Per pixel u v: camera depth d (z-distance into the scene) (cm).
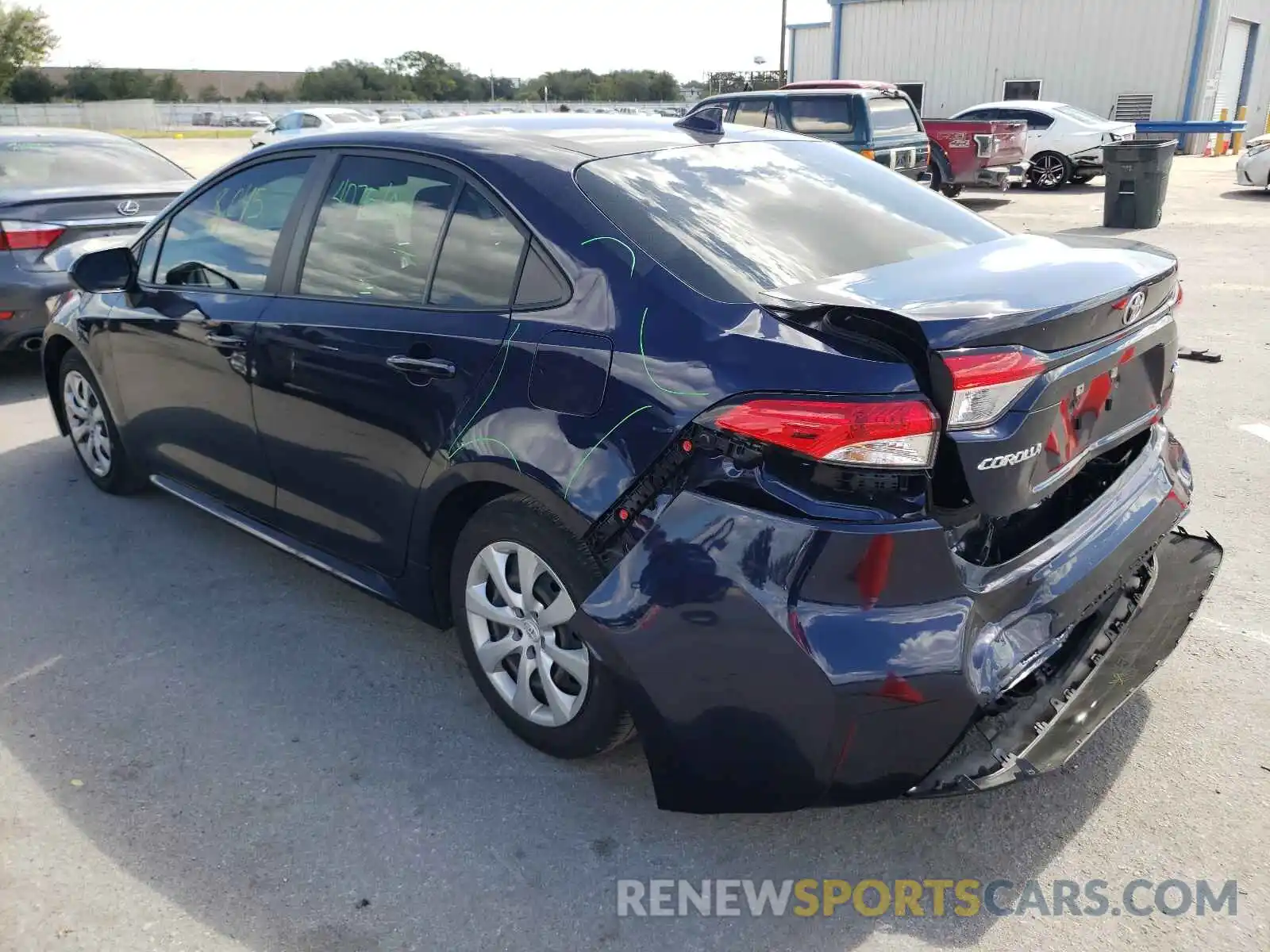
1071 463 242
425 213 300
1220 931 227
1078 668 264
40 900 239
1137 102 2462
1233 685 318
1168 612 290
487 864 252
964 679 216
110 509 471
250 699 322
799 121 1445
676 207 271
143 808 271
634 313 242
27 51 7238
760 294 236
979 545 231
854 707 213
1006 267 254
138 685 330
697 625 224
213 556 424
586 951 226
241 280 360
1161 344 271
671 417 228
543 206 271
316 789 279
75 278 391
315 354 319
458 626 301
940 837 259
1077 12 2478
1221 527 432
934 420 208
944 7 2655
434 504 290
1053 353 222
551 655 273
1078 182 1922
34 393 668
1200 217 1379
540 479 254
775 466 216
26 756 293
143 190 690
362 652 350
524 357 260
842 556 211
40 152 705
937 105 2742
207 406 377
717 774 233
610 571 240
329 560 348
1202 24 2333
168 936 229
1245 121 2555
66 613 377
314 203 338
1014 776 228
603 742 269
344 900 240
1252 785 273
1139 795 271
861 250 274
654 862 253
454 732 304
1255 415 573
